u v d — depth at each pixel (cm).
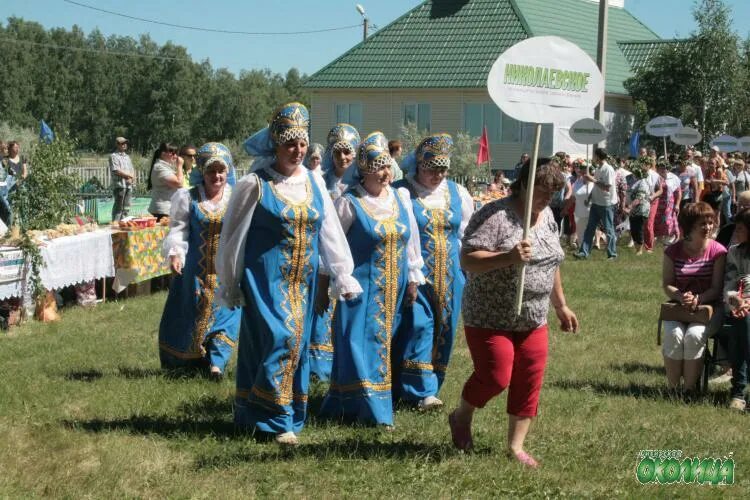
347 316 652
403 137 3447
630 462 577
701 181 2152
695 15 3506
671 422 677
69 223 1313
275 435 599
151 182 1353
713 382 820
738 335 734
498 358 543
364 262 652
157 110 9669
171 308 806
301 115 585
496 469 547
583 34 4000
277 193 583
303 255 588
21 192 1291
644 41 4109
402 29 3859
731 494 529
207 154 782
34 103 10075
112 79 10294
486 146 2538
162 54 9894
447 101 3659
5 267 988
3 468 539
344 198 661
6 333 978
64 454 570
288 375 589
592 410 694
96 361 848
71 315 1101
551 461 572
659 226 2000
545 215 545
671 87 3562
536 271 536
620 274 1568
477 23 3772
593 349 951
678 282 789
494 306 539
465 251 537
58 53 10956
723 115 3484
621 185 2033
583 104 525
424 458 567
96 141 10050
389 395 652
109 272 1184
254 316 588
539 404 709
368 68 3775
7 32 11244
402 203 674
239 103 9706
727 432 654
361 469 547
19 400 698
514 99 507
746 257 752
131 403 694
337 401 659
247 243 586
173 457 569
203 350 795
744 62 3631
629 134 3816
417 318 686
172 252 778
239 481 529
